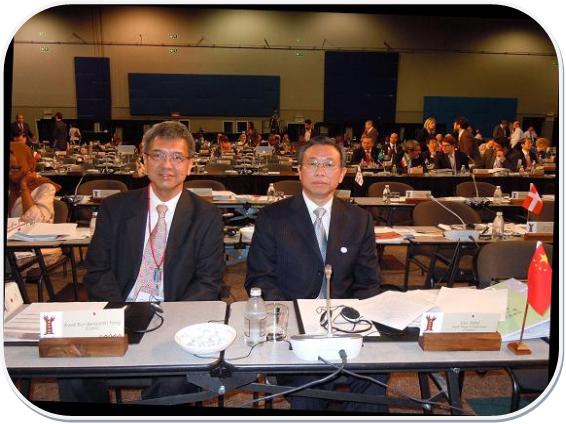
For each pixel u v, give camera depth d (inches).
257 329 56.3
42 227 111.3
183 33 452.8
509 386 93.0
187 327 55.0
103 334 51.5
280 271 75.9
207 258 76.4
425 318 53.2
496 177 221.3
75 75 447.2
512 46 474.6
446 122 484.7
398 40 467.8
